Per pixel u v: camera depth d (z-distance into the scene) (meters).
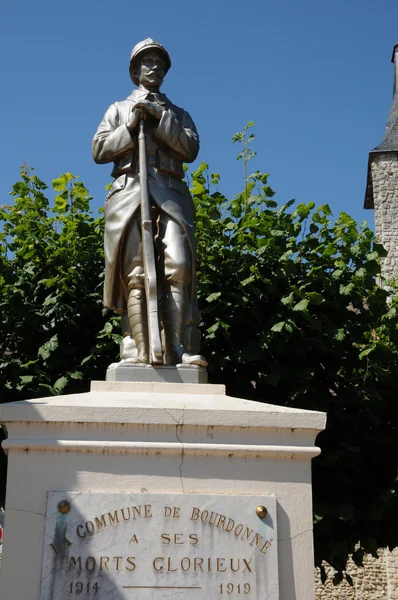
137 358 4.64
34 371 7.76
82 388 8.03
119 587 3.72
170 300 4.78
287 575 3.89
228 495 3.93
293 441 4.08
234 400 4.29
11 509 3.80
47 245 8.52
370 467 8.10
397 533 7.89
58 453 3.88
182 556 3.80
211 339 7.92
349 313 8.26
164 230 4.90
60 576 3.71
